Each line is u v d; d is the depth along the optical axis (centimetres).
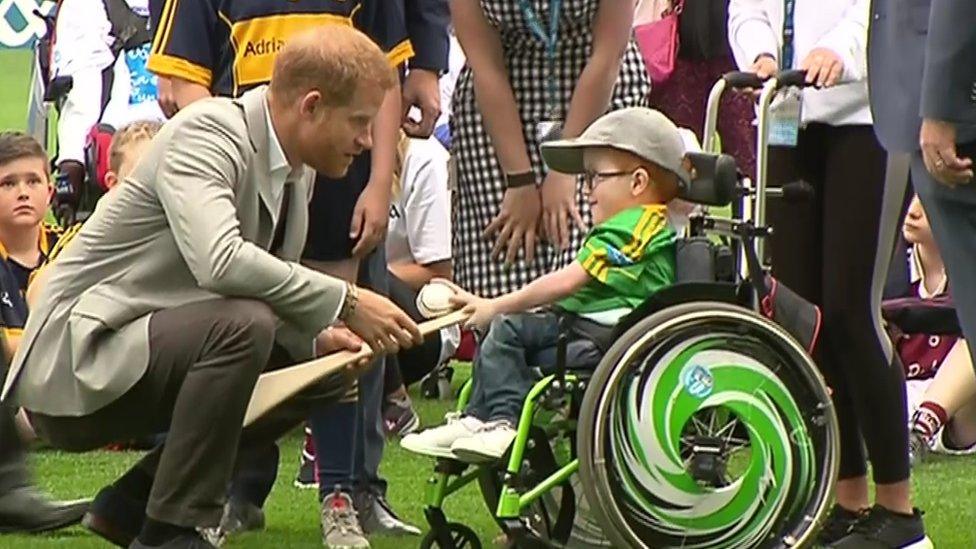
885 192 1518
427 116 1697
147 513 1353
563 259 1634
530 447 1373
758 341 1372
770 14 1589
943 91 1303
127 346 1356
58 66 2423
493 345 1402
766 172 1499
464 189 1684
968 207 1355
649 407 1344
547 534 1445
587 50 1641
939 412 2061
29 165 1992
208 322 1338
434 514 1438
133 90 2402
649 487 1350
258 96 1391
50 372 1383
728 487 1373
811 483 1395
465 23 1638
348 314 1361
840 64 1492
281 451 2094
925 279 2173
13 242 1992
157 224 1377
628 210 1421
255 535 1630
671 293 1370
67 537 1611
